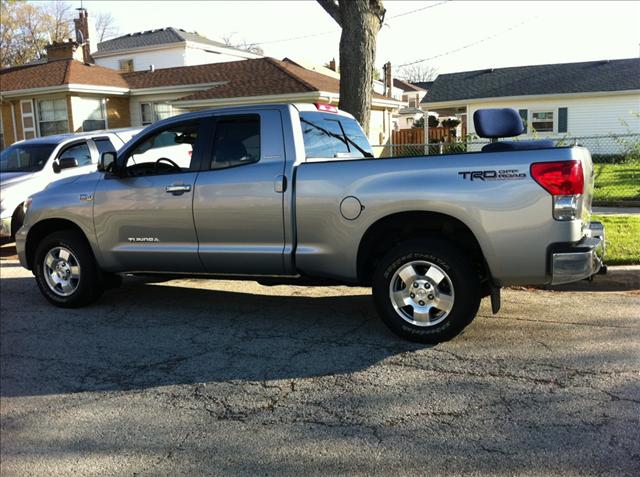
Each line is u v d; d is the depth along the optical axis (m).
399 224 4.82
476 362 4.38
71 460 3.31
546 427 3.38
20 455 3.39
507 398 3.77
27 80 22.05
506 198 4.32
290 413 3.71
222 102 20.38
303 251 5.03
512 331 5.04
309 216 4.95
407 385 4.03
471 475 2.95
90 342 5.22
